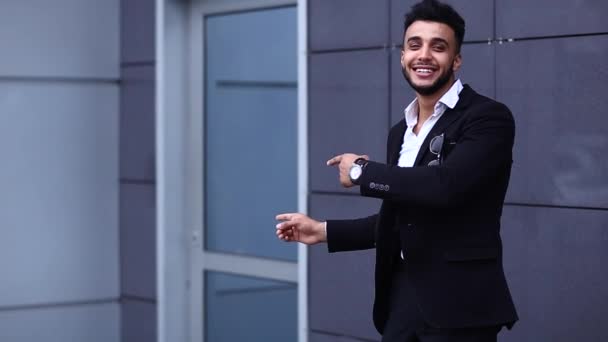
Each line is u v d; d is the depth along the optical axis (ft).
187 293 28.12
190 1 27.68
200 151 27.58
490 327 13.10
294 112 24.70
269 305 25.67
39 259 28.71
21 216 28.50
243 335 26.53
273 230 25.46
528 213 18.47
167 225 27.68
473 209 13.10
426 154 13.34
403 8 20.65
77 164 29.07
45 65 28.58
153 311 28.12
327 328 22.53
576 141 17.67
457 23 13.48
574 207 17.78
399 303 13.76
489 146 12.74
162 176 27.53
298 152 24.26
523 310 18.62
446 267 13.08
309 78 22.79
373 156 21.38
